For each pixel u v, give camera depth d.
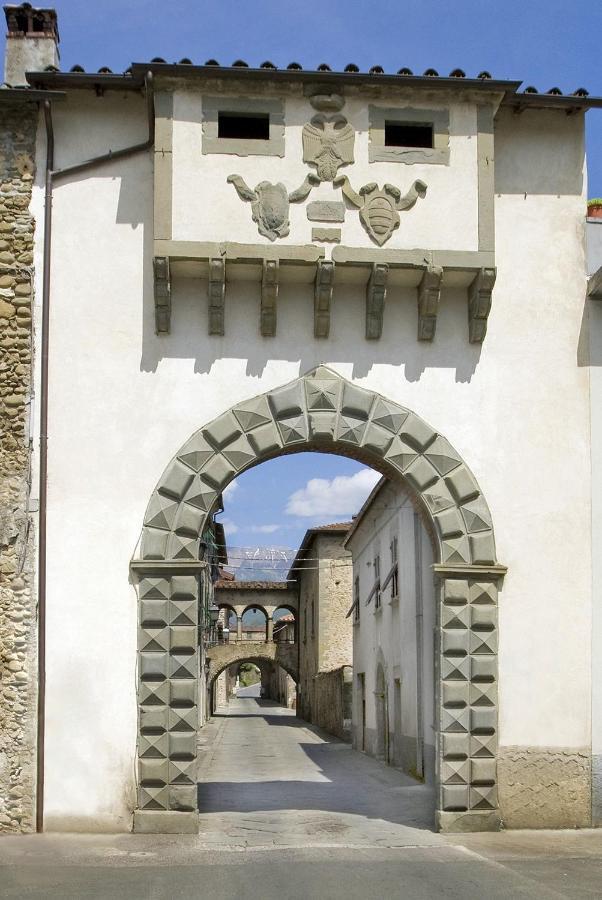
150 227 13.30
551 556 13.30
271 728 43.12
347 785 19.33
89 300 13.15
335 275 13.21
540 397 13.55
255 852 11.15
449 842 11.88
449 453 13.21
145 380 13.06
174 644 12.48
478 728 12.73
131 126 13.48
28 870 10.08
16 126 13.34
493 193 13.30
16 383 12.91
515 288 13.70
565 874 9.95
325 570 43.72
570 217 13.92
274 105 13.20
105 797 12.30
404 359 13.43
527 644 13.10
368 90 13.28
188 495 12.81
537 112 13.99
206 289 13.24
